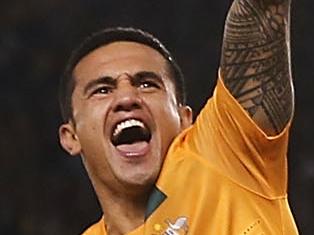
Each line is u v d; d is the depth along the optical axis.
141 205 3.47
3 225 12.17
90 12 13.15
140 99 3.42
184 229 3.30
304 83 12.68
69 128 3.63
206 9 12.96
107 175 3.47
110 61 3.46
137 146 3.42
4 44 13.00
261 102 3.21
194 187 3.32
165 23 12.95
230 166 3.29
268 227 3.22
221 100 3.27
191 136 3.42
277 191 3.29
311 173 12.19
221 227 3.24
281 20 3.20
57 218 12.20
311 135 12.42
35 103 12.81
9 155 12.48
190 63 12.71
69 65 3.58
